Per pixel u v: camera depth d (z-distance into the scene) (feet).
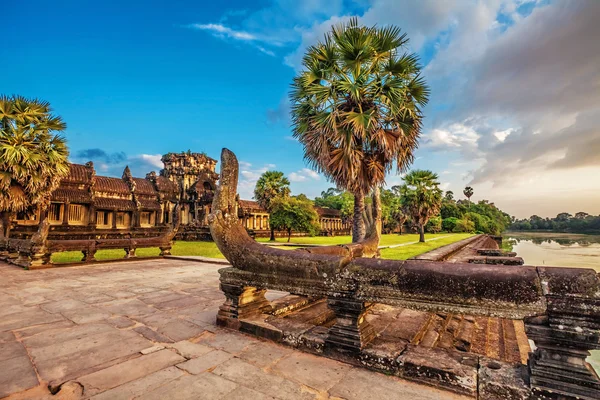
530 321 7.54
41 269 33.68
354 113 30.71
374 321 15.94
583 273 7.17
